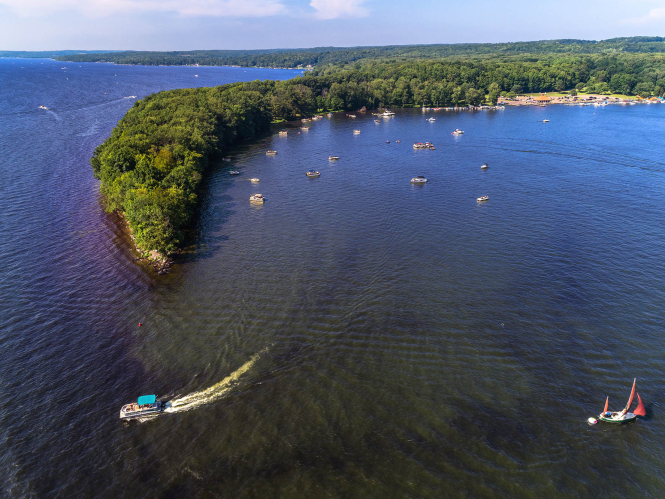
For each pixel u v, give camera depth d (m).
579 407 76.19
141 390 80.69
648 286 110.38
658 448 68.81
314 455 68.00
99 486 63.75
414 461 66.81
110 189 165.38
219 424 73.56
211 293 110.94
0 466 66.38
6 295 108.38
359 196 182.25
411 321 98.94
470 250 131.88
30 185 185.12
